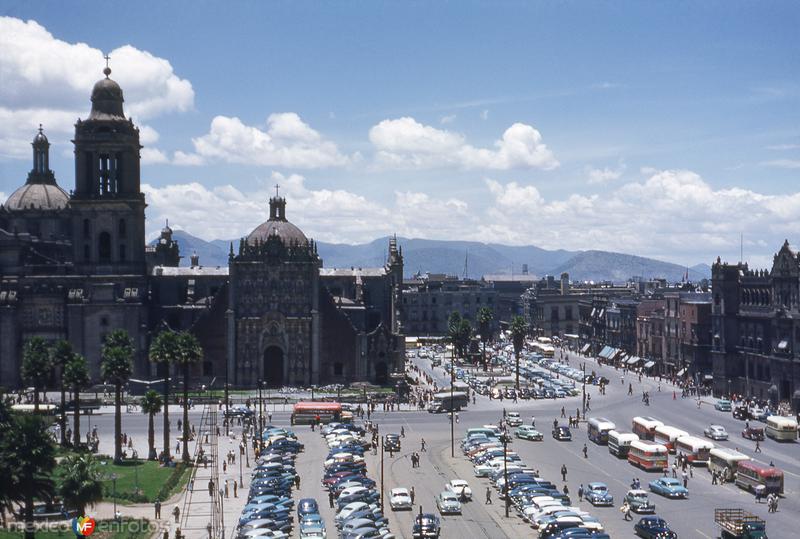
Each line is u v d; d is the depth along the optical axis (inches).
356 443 6358.3
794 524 4503.0
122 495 4909.0
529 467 5644.7
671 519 4596.5
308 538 4065.0
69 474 3966.5
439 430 7249.0
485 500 5049.2
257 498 4707.2
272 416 7859.3
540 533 4222.4
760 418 7401.6
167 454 5841.5
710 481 5447.8
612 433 6314.0
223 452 6274.6
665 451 5708.7
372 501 4771.2
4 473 3545.8
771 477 5007.4
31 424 3661.4
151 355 6008.9
